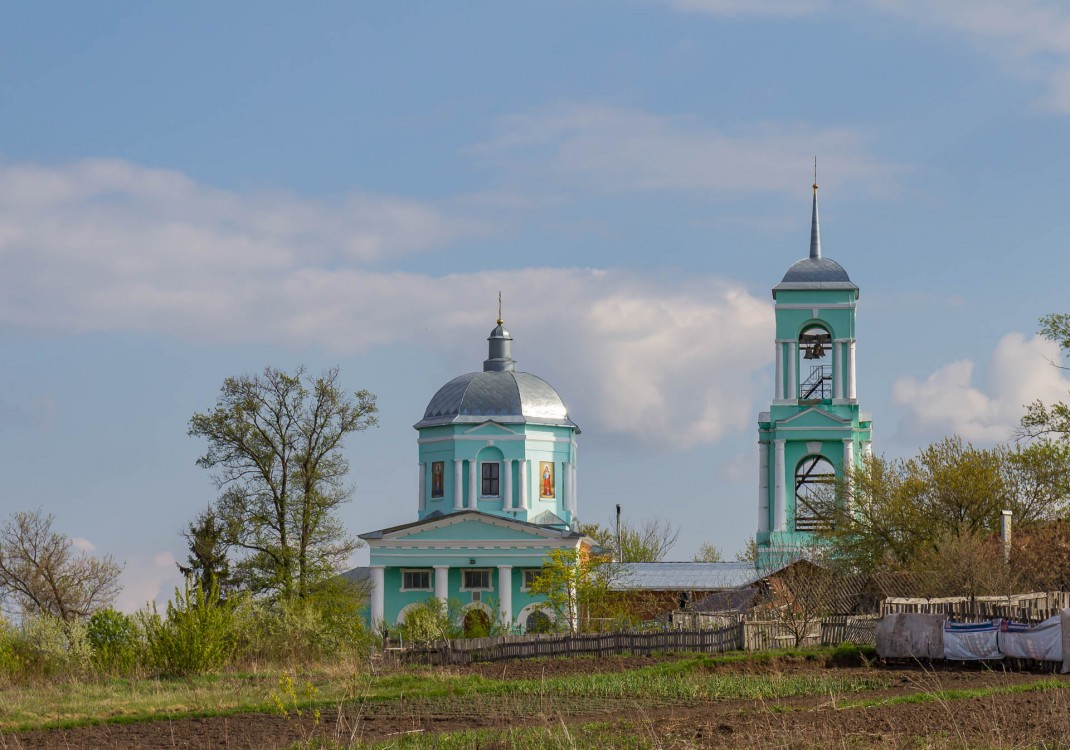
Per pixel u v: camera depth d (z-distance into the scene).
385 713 32.59
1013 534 64.12
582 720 30.30
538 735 26.17
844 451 82.38
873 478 72.69
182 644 46.25
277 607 64.75
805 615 51.16
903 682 36.81
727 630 49.34
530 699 34.78
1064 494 67.75
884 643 43.66
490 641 48.16
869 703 30.48
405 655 48.50
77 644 46.88
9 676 44.62
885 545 70.69
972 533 66.69
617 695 35.22
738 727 26.58
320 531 75.25
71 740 29.36
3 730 31.48
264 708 33.84
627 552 116.00
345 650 51.50
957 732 24.59
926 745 23.52
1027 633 40.22
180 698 37.06
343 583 75.25
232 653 49.91
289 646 53.22
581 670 43.19
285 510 75.25
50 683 44.19
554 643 48.78
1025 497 69.75
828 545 71.38
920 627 42.97
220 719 32.25
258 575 74.56
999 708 27.66
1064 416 67.56
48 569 70.75
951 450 71.69
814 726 26.25
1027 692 32.00
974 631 41.59
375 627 78.50
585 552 81.88
